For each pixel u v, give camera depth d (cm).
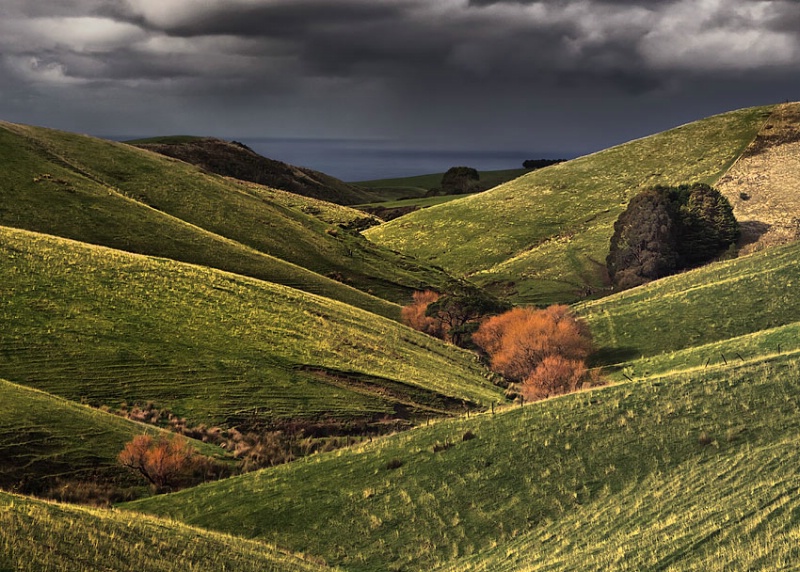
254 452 3997
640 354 6009
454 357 6825
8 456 3344
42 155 10475
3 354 4472
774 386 2894
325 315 6669
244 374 4931
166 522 2470
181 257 8400
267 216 11219
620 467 2658
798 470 2245
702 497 2272
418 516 2667
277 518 2805
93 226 8556
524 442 2975
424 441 3253
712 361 4588
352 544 2584
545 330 6206
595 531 2284
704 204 11006
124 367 4659
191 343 5175
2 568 1727
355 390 5144
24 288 5334
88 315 5191
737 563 1797
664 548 2003
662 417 2881
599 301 8488
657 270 10231
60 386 4306
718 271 7638
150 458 3428
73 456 3475
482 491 2728
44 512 2106
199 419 4347
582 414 3072
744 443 2588
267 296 6688
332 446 4256
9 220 8219
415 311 8181
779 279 6569
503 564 2244
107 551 2000
